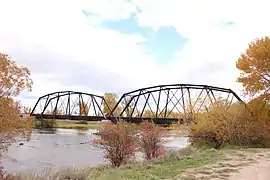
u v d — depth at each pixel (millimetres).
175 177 14344
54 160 32531
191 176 14586
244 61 38344
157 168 16953
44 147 44938
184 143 43594
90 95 94875
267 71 37312
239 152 24594
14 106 20391
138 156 29562
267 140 33438
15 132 20406
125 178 14125
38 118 97438
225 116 34750
